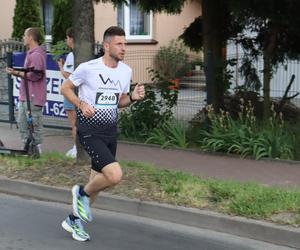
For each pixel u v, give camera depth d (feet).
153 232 19.11
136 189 21.83
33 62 26.40
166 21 66.33
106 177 16.67
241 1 29.73
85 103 16.65
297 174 25.68
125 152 30.19
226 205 20.04
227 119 31.42
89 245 17.67
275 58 36.70
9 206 21.81
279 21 30.78
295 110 39.32
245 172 25.99
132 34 64.39
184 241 18.31
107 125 16.99
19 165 25.29
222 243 18.22
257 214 19.12
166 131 32.40
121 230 19.22
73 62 25.72
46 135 34.60
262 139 28.99
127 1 35.04
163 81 34.40
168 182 22.49
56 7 56.59
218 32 37.01
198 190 21.49
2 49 50.83
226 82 35.24
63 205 22.08
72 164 25.13
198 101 34.63
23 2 55.93
